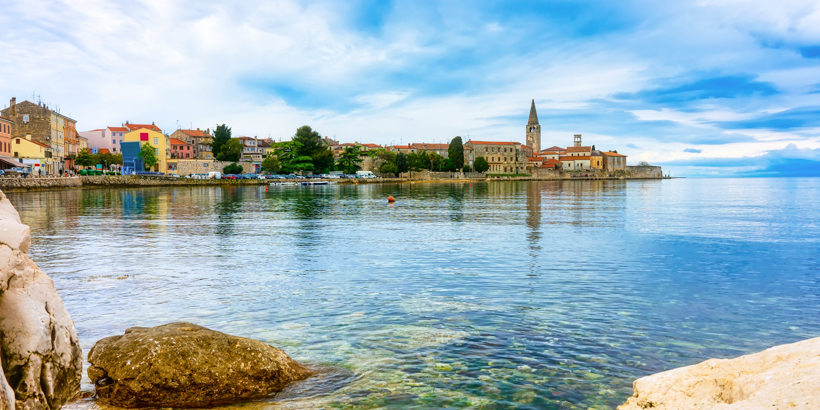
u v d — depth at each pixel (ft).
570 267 63.87
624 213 151.74
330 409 25.40
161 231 104.88
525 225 116.26
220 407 25.52
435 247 81.66
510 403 25.99
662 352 33.24
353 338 36.24
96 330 38.24
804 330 38.01
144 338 27.73
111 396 25.84
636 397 17.51
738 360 17.13
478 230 106.22
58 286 53.36
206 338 28.17
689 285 53.42
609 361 31.65
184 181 400.26
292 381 28.58
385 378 29.14
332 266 65.21
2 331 15.60
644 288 52.06
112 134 530.27
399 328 38.58
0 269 15.72
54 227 111.55
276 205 192.85
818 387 12.78
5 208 19.04
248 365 27.53
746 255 73.20
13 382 15.48
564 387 27.91
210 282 55.47
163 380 25.99
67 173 368.89
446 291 50.93
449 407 25.62
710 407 14.44
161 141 482.69
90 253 75.77
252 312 43.29
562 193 315.37
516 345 34.63
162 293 50.24
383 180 565.12
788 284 53.93
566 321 40.27
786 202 212.23
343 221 127.75
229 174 487.61
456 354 32.96
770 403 13.00
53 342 17.03
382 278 57.52
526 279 56.65
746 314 42.29
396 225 117.08
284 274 59.98
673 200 230.48
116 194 270.26
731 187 480.64
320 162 556.10
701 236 95.09
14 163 293.43
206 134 606.55
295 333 37.47
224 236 96.78
